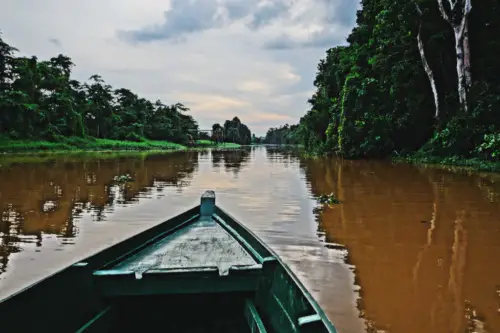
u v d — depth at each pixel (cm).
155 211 960
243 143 14738
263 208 1004
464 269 552
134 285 356
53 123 5278
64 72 6531
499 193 1183
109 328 346
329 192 1261
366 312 427
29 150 4169
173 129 8862
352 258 600
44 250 644
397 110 2744
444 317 416
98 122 6581
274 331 347
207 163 2831
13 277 529
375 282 508
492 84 2231
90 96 6806
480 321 407
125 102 8256
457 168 1956
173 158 3531
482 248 649
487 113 2064
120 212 948
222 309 390
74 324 330
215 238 535
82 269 342
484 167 1806
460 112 2178
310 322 252
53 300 310
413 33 2550
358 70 3061
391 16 2536
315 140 4384
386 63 2702
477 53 2430
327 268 560
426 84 2625
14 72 5056
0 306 264
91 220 861
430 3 2416
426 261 586
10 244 678
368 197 1151
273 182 1571
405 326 399
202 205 700
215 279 367
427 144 2486
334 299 460
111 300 365
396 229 772
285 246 664
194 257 453
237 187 1416
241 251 477
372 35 3014
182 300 384
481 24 2397
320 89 4334
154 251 472
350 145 2986
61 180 1571
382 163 2492
